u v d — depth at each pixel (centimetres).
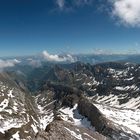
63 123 11419
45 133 8569
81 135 10906
